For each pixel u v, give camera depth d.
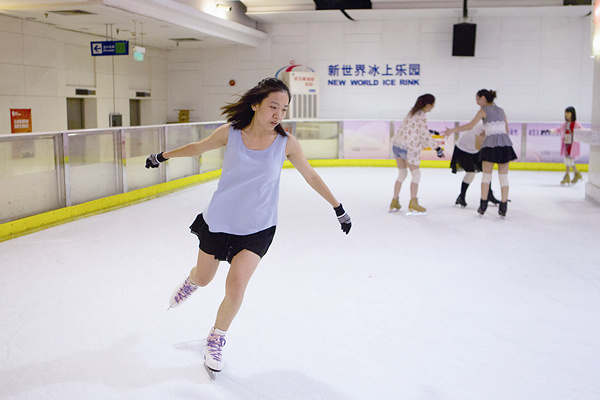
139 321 3.56
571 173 11.93
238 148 2.80
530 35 13.38
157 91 14.85
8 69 10.07
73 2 8.73
